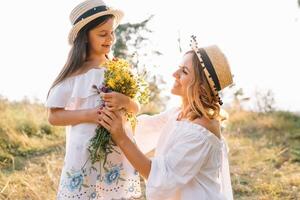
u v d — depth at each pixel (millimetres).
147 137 4262
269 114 13203
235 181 7215
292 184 7148
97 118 3766
